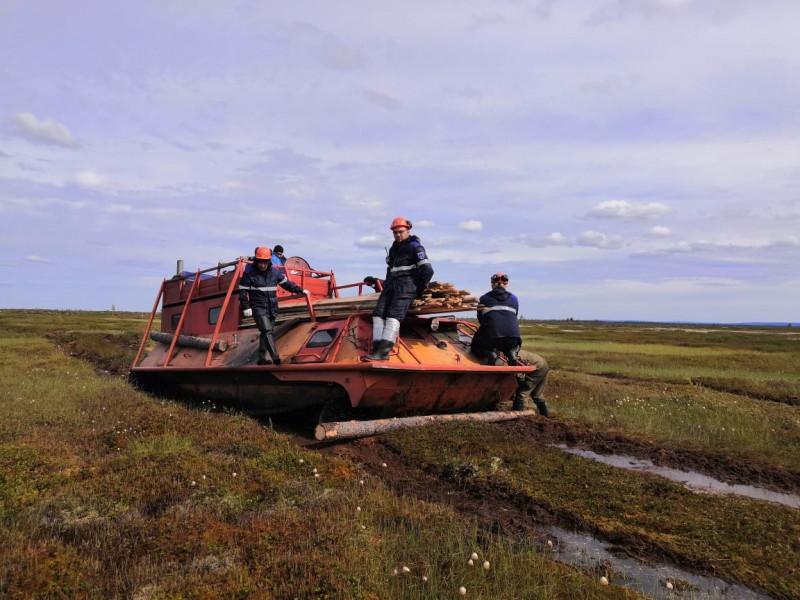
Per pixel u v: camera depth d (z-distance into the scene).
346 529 4.51
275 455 6.55
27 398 10.12
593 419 9.66
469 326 10.32
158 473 5.74
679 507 5.42
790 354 26.06
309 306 9.41
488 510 5.41
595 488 5.88
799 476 6.89
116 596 3.54
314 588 3.58
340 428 7.37
